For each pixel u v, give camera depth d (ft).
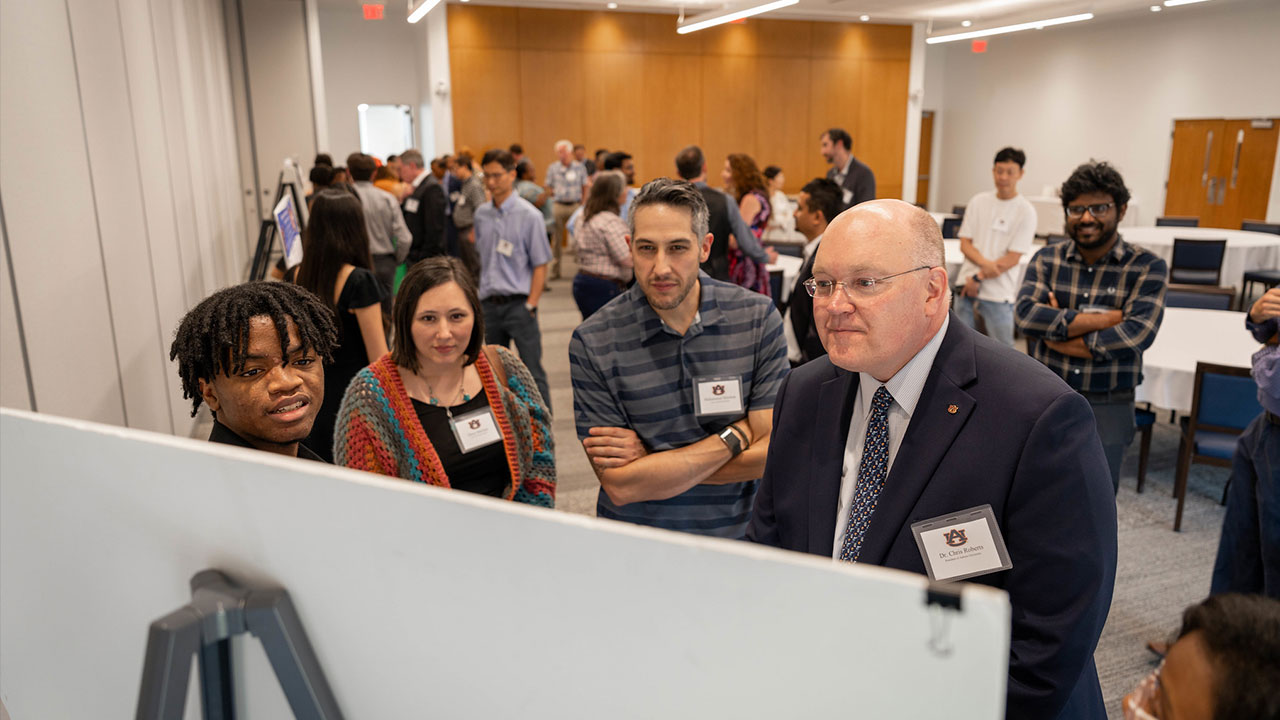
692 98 41.86
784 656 1.46
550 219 31.37
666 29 40.73
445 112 38.78
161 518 1.91
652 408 5.92
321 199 8.59
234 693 1.85
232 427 3.90
